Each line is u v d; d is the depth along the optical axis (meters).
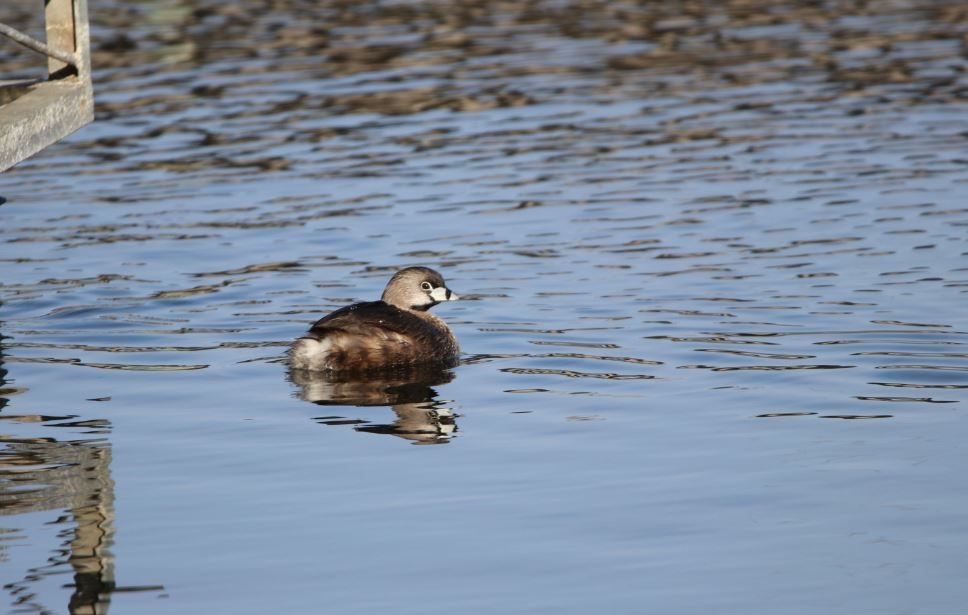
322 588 9.55
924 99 27.28
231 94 29.14
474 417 13.07
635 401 13.41
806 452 11.98
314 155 24.75
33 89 15.12
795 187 21.80
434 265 18.52
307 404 13.52
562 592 9.47
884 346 14.80
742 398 13.40
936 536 10.27
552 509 10.86
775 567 9.81
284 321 16.28
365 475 11.62
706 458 11.88
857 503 10.88
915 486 11.18
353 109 27.83
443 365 14.76
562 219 20.56
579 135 25.61
